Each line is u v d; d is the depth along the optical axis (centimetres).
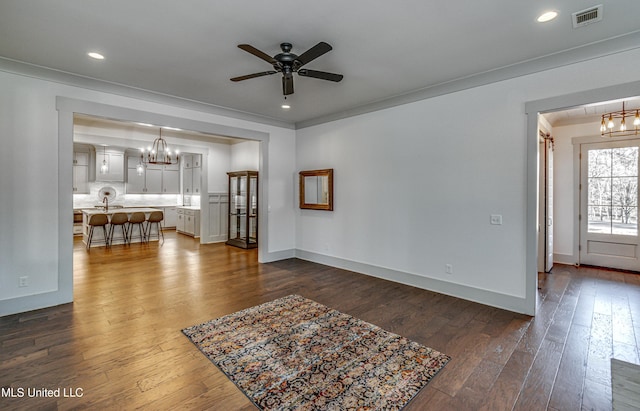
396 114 439
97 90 375
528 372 225
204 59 313
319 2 220
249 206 713
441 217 395
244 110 506
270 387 207
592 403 192
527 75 323
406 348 258
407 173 429
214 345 262
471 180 367
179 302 363
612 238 509
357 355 247
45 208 344
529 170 324
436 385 210
